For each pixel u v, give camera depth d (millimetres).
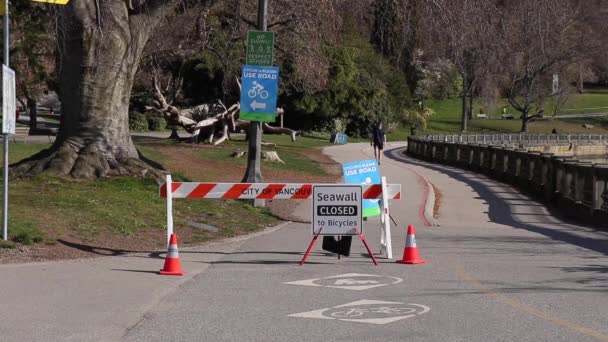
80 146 25734
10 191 22250
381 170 48094
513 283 14773
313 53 48438
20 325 10898
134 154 26969
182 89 72938
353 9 34031
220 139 56344
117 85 26062
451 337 10578
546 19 27016
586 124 140875
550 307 12562
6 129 16344
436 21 26078
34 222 18250
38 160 25516
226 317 11797
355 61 88562
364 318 11742
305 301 13016
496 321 11547
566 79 97500
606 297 13406
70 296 12852
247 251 18781
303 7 42531
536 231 24750
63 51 25297
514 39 27219
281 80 59500
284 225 24469
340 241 17562
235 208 26016
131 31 26016
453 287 14328
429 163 63625
